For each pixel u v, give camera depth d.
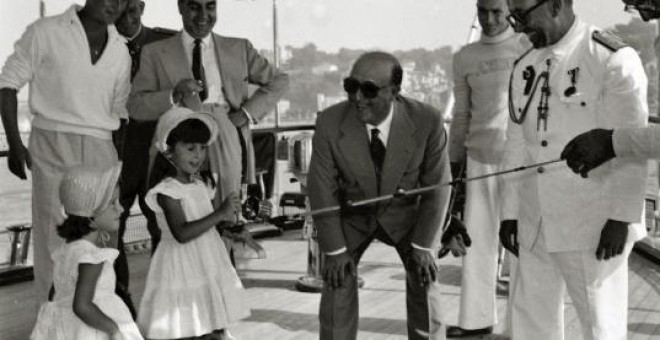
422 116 3.36
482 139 4.47
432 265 3.45
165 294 4.00
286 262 6.55
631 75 2.89
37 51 4.24
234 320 4.11
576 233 3.06
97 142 4.39
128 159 4.93
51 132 4.32
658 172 5.93
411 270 3.52
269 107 4.88
